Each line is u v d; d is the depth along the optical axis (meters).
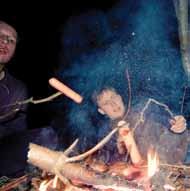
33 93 4.28
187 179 1.67
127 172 1.65
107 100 2.24
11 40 2.58
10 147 2.19
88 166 1.67
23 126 2.68
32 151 1.50
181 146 2.28
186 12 3.36
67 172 1.52
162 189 1.55
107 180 1.54
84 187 1.61
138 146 2.29
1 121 2.59
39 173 1.85
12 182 1.80
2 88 2.63
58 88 1.65
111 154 2.24
